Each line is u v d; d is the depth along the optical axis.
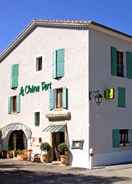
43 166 26.56
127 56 30.20
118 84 29.06
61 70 28.41
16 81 32.31
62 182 19.42
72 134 27.19
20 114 31.75
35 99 30.47
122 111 29.19
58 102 28.67
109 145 27.73
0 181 19.69
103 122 27.42
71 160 26.98
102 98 27.52
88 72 26.61
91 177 21.27
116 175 22.12
